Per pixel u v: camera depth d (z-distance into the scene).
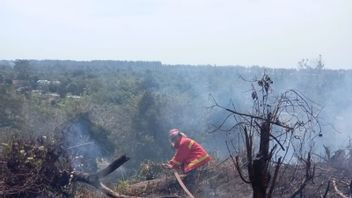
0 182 5.74
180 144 7.62
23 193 5.91
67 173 6.30
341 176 6.77
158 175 8.81
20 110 31.52
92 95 42.56
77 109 33.59
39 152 6.20
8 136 6.63
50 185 6.20
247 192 6.79
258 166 3.69
